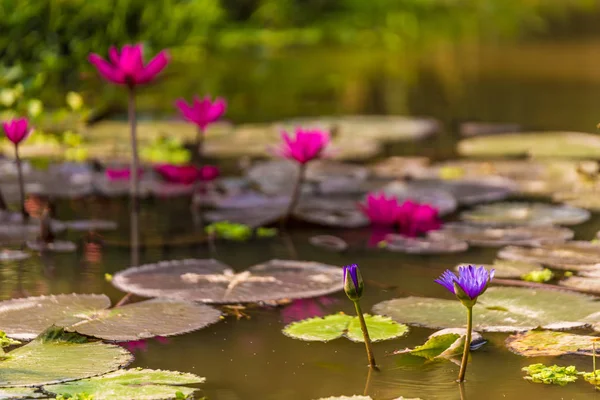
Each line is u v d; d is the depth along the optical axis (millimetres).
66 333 2803
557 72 10227
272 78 10148
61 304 3090
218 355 2705
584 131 6781
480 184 5129
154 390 2387
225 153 6156
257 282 3365
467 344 2482
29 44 8156
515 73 10266
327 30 14883
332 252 3887
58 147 6145
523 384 2469
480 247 3920
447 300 3162
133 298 3221
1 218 4406
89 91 8281
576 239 3988
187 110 5012
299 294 3225
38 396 2340
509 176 5371
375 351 2738
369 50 12914
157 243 4031
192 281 3371
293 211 4578
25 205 4691
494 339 2816
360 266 3674
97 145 6227
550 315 2988
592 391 2414
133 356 2682
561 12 17234
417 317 3002
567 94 8711
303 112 7977
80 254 3850
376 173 5496
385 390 2443
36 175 5391
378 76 10328
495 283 3371
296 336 2865
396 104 8445
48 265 3670
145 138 6500
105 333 2834
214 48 12836
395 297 3256
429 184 5160
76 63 8344
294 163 5832
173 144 6230
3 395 2338
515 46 12828
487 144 6332
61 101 7637
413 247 3912
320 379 2525
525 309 3041
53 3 8406
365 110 8094
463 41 13648
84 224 4359
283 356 2699
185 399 2363
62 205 4738
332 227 4340
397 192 4957
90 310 3033
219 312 3045
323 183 5215
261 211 4613
